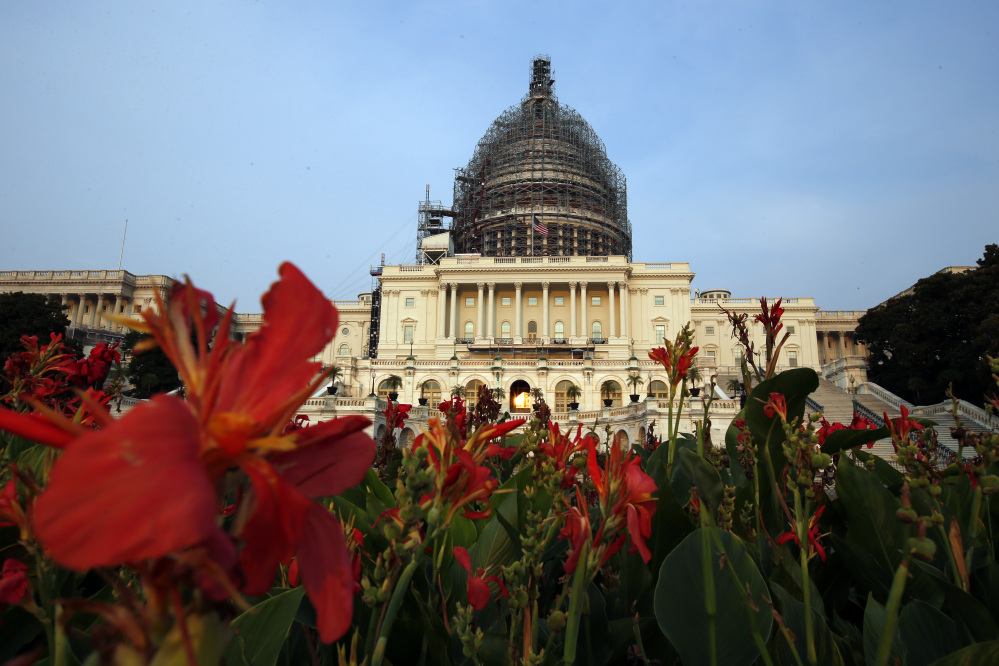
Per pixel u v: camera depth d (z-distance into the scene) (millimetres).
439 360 48719
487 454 1342
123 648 496
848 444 2992
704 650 1597
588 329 66000
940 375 37312
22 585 1233
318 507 753
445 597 2297
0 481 2107
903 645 1758
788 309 75375
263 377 719
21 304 39875
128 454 481
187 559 493
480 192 83625
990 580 2143
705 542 1549
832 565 2828
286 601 1563
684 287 66438
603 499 1402
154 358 33438
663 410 30453
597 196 81125
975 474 2250
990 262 38312
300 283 789
